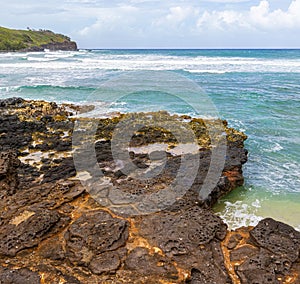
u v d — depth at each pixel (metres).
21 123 13.27
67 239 5.54
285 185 9.46
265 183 9.59
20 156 10.26
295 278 4.93
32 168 9.20
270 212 7.99
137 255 5.18
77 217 6.16
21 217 6.08
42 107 16.88
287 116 17.14
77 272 4.87
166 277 4.79
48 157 10.12
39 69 36.66
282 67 40.91
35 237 5.52
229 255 5.40
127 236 5.60
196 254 5.23
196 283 4.77
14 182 8.15
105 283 4.66
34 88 24.83
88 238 5.48
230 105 19.75
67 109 17.20
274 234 5.77
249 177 9.99
